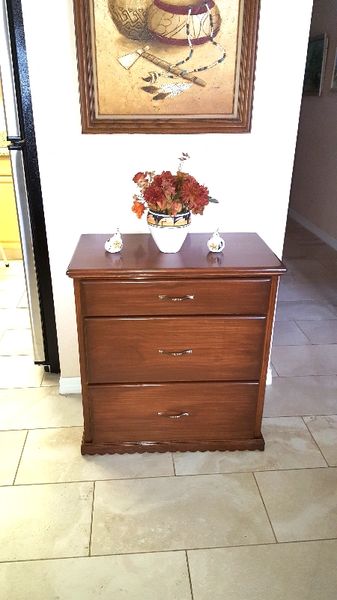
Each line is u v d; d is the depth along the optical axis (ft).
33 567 4.79
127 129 6.13
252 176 6.58
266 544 5.07
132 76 5.88
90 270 5.35
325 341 9.25
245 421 6.32
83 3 5.49
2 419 6.96
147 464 6.18
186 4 5.59
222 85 6.01
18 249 13.47
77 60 5.74
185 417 6.25
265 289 5.61
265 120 6.30
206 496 5.68
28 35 5.67
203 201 5.60
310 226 16.72
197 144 6.34
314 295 11.35
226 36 5.77
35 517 5.36
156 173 6.44
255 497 5.67
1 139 11.96
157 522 5.32
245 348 5.89
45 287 7.30
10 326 9.75
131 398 6.08
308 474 6.03
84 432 6.25
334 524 5.32
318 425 6.93
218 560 4.89
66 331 7.23
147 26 5.66
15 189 6.66
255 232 6.89
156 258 5.73
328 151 15.07
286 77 6.09
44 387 7.73
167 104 6.07
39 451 6.34
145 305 5.59
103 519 5.34
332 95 14.60
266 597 4.53
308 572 4.78
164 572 4.76
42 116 6.06
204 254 5.90
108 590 4.58
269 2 5.71
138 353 5.83
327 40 14.73
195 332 5.77
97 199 6.54
